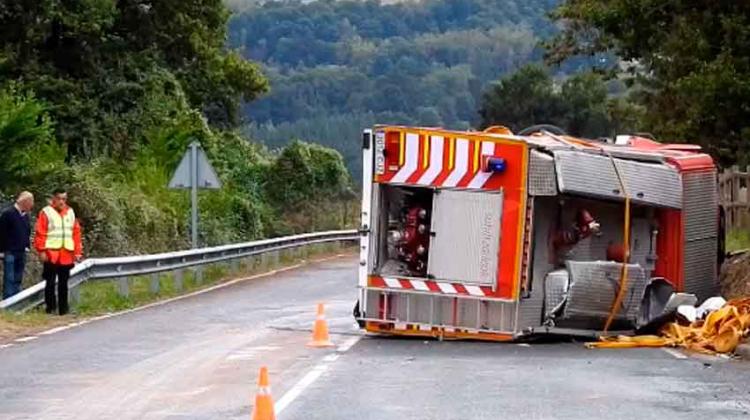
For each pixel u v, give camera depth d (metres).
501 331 20.69
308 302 30.25
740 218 36.16
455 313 20.86
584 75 71.44
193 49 56.56
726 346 19.78
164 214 43.09
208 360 19.11
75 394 15.74
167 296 32.16
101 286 32.59
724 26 26.84
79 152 47.53
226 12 58.38
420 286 20.88
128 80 51.12
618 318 21.00
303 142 64.19
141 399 15.33
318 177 62.19
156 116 50.56
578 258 21.11
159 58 54.78
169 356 19.61
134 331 23.45
